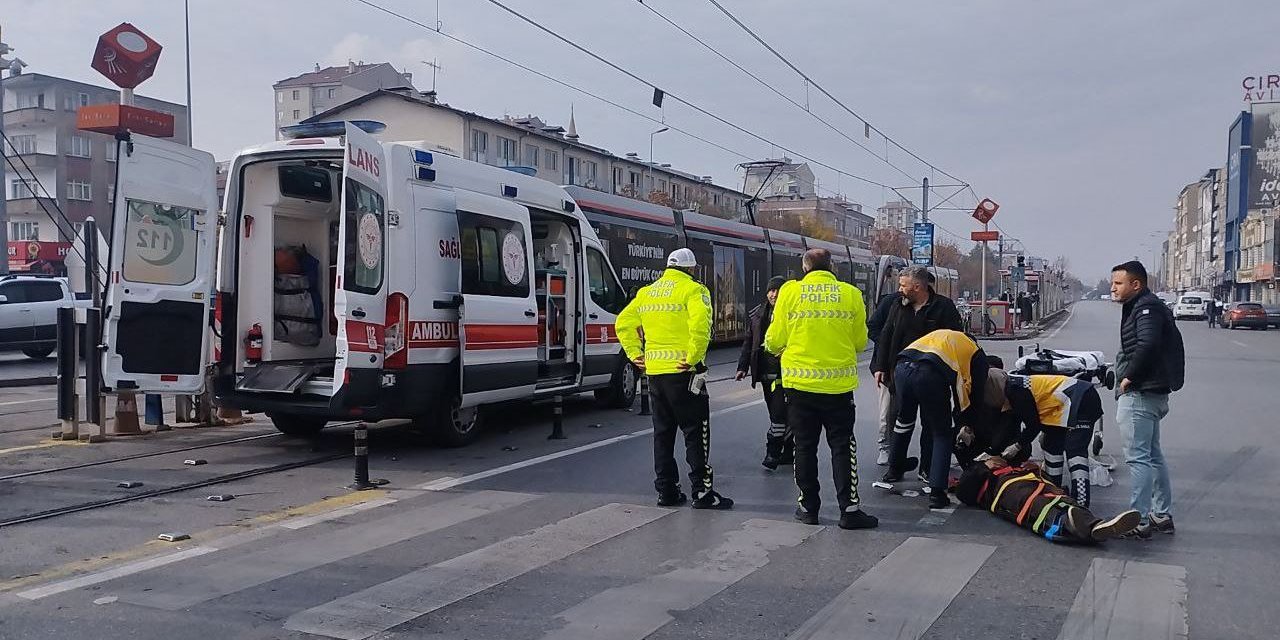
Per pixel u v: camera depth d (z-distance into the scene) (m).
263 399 9.02
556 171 58.09
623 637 4.51
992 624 4.72
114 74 9.10
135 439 9.98
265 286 9.64
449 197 9.48
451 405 9.50
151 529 6.39
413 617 4.76
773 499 7.53
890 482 8.02
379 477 8.20
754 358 8.72
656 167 68.44
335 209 10.34
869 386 16.02
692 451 7.14
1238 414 12.60
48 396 14.23
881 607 4.96
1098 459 8.40
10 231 55.94
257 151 9.21
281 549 5.96
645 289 7.34
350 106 51.56
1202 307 59.94
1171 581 5.43
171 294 9.07
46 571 5.46
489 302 9.78
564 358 11.60
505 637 4.50
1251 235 76.56
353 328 8.36
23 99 56.50
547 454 9.40
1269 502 7.46
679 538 6.30
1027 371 9.15
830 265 6.94
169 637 4.46
